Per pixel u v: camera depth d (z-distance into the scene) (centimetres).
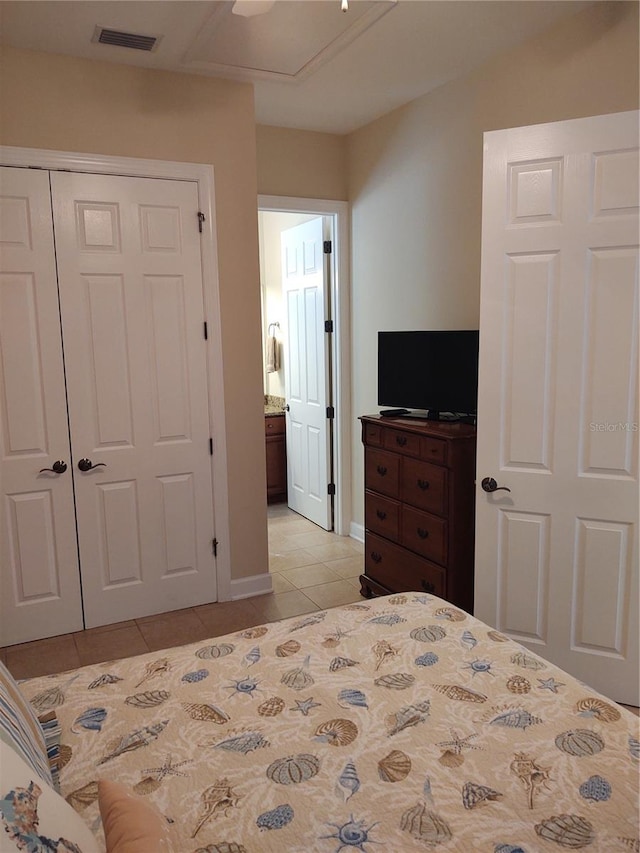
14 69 283
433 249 368
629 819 119
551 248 250
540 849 113
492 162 255
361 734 146
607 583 259
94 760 139
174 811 124
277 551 449
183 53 293
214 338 339
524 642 280
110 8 252
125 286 315
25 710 137
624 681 262
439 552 311
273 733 147
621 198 236
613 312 243
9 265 290
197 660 181
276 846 115
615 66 262
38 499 309
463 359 330
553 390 257
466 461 301
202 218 328
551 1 260
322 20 267
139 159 311
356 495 468
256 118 397
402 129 381
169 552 344
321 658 180
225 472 352
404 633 194
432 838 116
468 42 296
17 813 86
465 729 146
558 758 135
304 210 429
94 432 317
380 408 428
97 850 100
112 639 318
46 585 316
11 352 295
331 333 465
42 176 292
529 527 271
